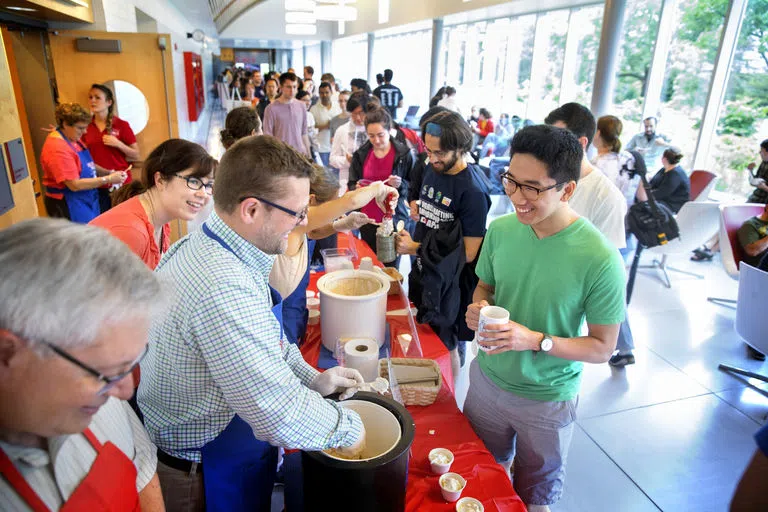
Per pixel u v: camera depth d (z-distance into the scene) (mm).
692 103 5547
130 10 6082
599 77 5477
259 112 7398
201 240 1047
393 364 1648
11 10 3523
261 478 1271
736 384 3076
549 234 1402
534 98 8734
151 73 4191
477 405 1674
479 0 7988
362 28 14320
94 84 3824
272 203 1000
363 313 1712
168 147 1744
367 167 3604
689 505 2197
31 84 4195
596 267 1325
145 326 629
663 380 3107
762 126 4805
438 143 2074
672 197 4559
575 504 2184
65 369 567
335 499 994
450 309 2111
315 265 2701
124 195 1912
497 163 6906
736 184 5164
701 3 5309
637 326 3760
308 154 5504
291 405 982
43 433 603
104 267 574
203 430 1127
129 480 803
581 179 2424
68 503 664
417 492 1245
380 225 2322
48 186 3512
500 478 1295
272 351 997
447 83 12133
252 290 998
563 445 1555
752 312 2717
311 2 7340
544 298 1417
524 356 1468
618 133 3738
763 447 705
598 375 3150
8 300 524
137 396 1161
